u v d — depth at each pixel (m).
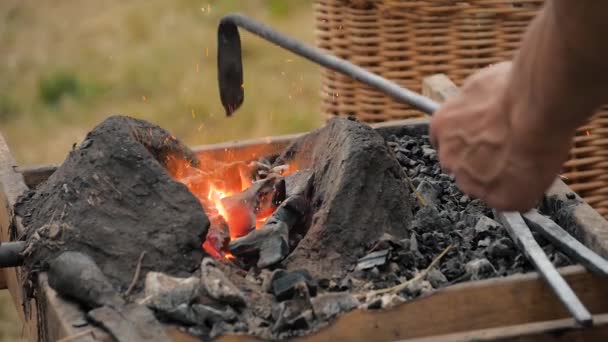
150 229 1.80
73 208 1.83
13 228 1.99
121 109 5.08
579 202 2.02
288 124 4.84
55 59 5.76
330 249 1.85
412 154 2.33
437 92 2.46
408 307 1.67
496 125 1.28
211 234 1.90
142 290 1.73
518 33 2.64
